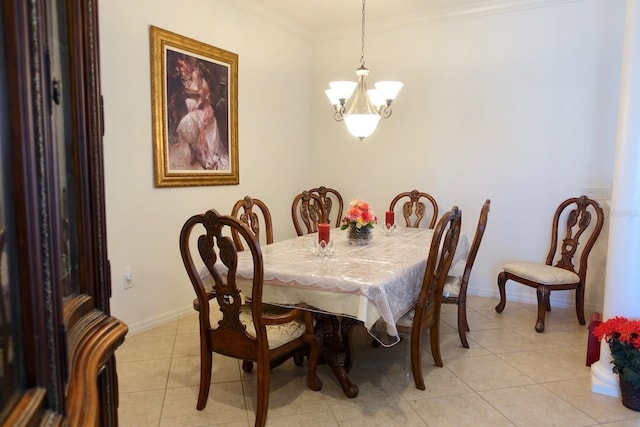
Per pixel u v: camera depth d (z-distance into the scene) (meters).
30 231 0.61
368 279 2.02
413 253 2.62
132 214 3.02
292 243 2.95
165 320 3.33
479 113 4.01
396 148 4.43
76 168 0.93
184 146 3.36
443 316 3.54
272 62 4.27
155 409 2.16
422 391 2.35
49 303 0.65
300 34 4.61
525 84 3.80
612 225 2.25
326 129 4.83
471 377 2.50
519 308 3.76
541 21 3.69
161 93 3.13
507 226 3.97
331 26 4.54
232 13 3.74
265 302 2.22
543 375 2.52
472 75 4.00
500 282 3.59
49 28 0.73
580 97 3.61
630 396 2.15
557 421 2.07
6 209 0.58
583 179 3.66
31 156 0.61
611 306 2.27
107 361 1.06
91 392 0.76
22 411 0.58
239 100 3.90
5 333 0.58
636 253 2.18
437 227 2.20
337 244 2.92
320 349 2.33
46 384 0.65
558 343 2.99
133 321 3.09
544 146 3.78
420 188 4.34
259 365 1.94
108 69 2.78
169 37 3.16
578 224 3.51
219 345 2.08
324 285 2.05
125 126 2.92
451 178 4.18
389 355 2.83
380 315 1.99
